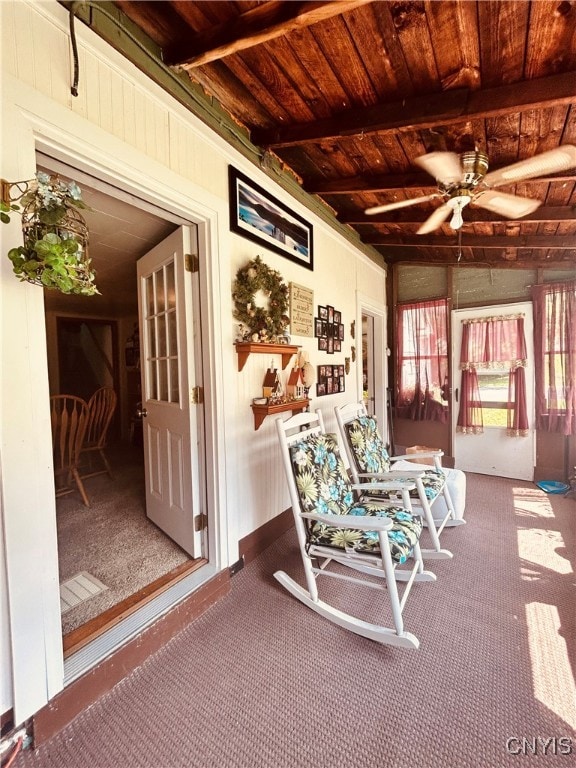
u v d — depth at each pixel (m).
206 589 1.91
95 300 4.67
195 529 2.15
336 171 2.71
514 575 2.17
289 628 1.76
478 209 3.03
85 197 1.93
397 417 4.95
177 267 2.11
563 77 1.59
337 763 1.16
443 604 1.91
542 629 1.72
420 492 2.30
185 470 2.18
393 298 4.93
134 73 1.55
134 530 2.58
